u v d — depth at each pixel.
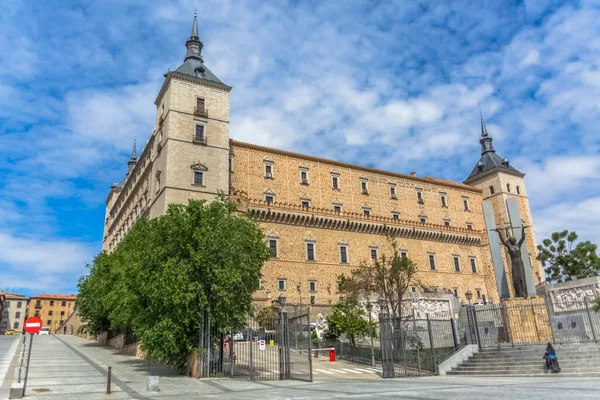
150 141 58.22
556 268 50.16
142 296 24.06
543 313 27.48
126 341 38.25
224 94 55.88
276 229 56.56
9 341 46.62
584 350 21.28
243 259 24.77
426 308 39.22
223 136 54.03
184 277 21.73
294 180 61.38
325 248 59.72
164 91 54.78
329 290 57.81
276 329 23.25
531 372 20.61
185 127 51.56
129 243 37.25
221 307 22.28
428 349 25.39
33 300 140.62
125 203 71.94
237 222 26.27
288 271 55.56
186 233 23.31
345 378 22.08
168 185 48.41
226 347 25.69
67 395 15.36
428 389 14.97
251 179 57.66
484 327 27.12
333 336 33.81
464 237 73.56
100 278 40.94
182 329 21.47
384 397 12.79
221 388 17.25
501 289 31.52
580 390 13.00
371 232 64.62
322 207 62.53
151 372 23.25
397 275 37.00
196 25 61.12
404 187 72.50
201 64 57.75
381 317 23.81
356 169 68.25
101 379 19.88
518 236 30.91
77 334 73.81
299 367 24.19
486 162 84.50
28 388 16.97
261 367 24.25
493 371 21.81
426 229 69.44
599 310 24.69
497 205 79.81
